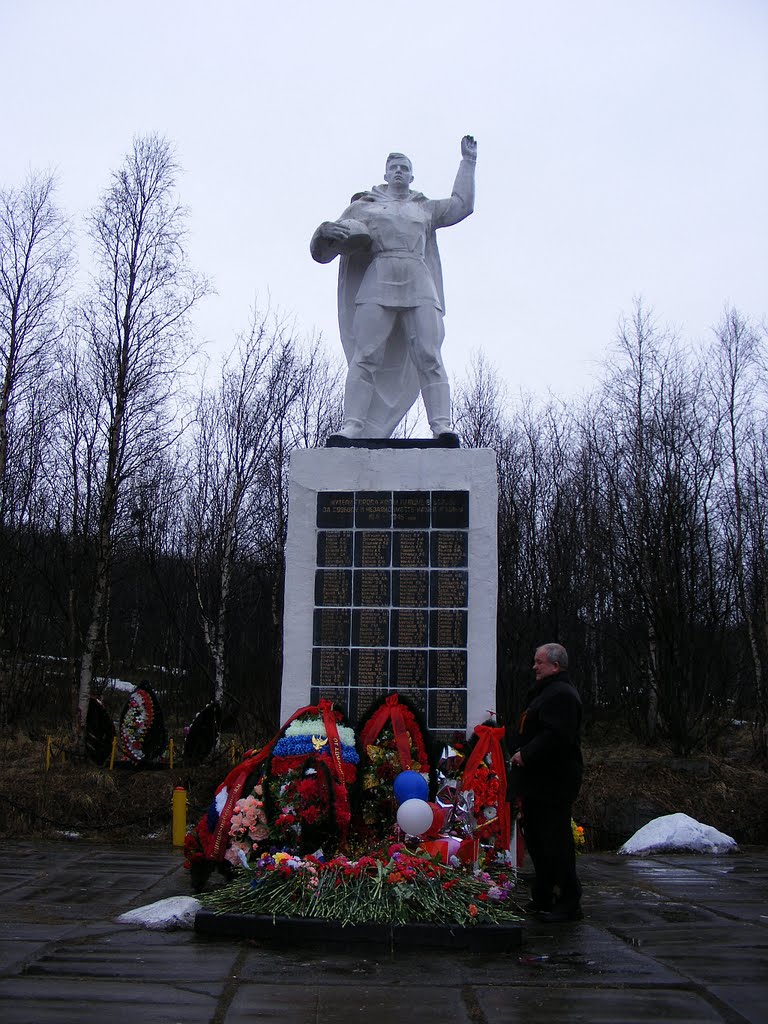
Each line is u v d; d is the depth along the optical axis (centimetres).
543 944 536
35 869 877
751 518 2341
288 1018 388
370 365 956
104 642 2252
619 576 2297
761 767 1641
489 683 848
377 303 955
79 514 2233
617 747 1872
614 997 424
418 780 608
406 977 459
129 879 808
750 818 1394
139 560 2472
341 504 889
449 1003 414
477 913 533
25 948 507
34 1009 393
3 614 2127
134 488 2236
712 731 1905
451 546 873
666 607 1798
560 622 2352
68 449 2158
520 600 2258
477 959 498
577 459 2794
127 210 1848
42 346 2575
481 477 880
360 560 879
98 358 1867
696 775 1504
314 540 887
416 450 892
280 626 1984
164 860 964
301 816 605
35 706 2155
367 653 862
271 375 2259
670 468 2053
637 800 1422
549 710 624
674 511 1944
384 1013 398
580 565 2525
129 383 1789
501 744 709
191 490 2747
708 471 2139
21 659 2275
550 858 619
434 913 530
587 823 1365
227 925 534
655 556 1877
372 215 970
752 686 2031
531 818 632
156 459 2744
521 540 2541
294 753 623
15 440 2303
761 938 554
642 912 652
